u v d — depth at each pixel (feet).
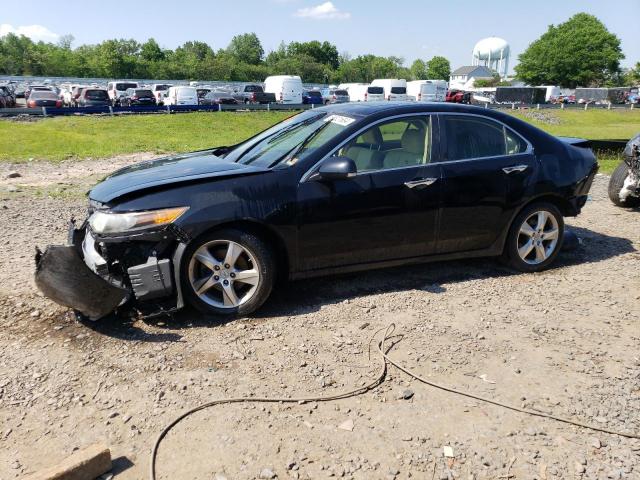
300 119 16.57
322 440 9.12
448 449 8.97
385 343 12.44
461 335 12.93
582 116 144.46
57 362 11.24
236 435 9.17
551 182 16.58
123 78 294.66
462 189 15.35
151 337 12.36
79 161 46.52
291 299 14.73
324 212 13.74
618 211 26.07
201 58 373.20
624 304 14.94
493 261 18.24
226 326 12.99
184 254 12.59
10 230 21.11
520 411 10.05
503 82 351.87
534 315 14.12
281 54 422.82
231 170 13.62
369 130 14.64
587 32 292.81
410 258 15.46
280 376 10.98
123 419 9.50
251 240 12.98
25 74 282.97
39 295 14.46
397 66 435.53
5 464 8.41
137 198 12.48
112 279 12.89
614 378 11.25
